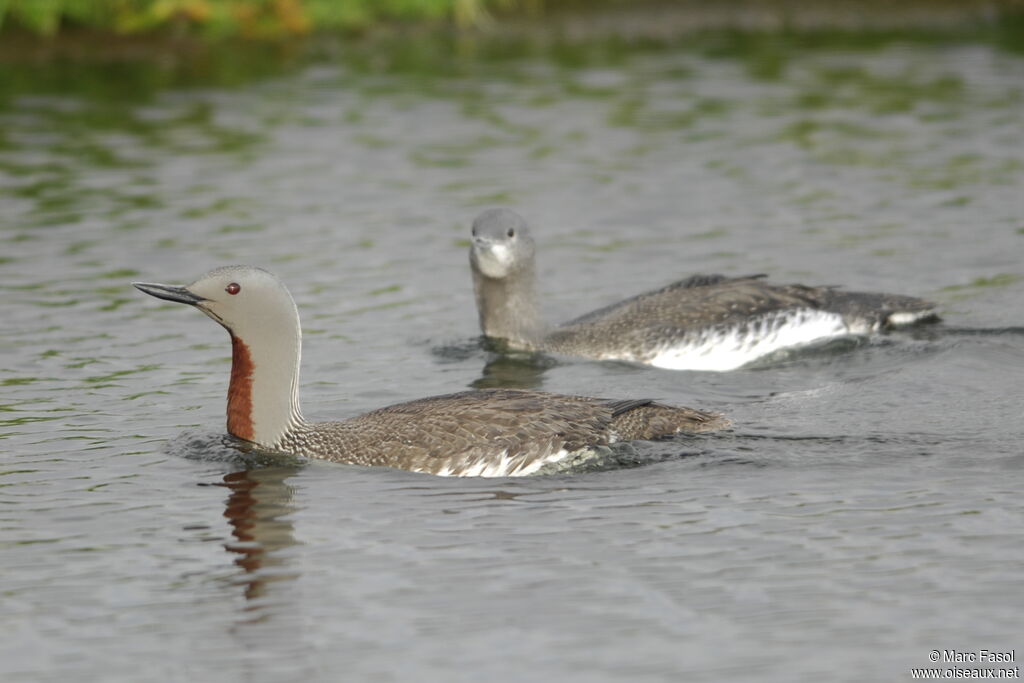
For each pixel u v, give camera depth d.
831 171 22.09
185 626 9.39
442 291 17.67
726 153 23.09
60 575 10.09
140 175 22.03
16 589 9.91
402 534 10.62
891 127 24.23
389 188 21.58
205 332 16.08
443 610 9.48
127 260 18.39
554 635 9.16
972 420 12.91
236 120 25.02
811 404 13.65
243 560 10.27
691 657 8.88
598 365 15.61
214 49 29.80
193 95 26.59
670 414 12.57
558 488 11.47
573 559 10.15
